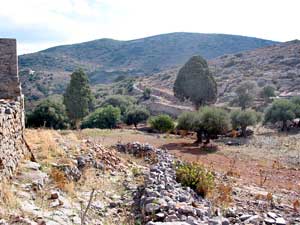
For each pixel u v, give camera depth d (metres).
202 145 30.61
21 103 12.73
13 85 13.20
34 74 148.88
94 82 178.00
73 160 12.65
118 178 13.31
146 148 20.67
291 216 10.77
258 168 21.75
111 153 16.62
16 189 8.45
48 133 15.29
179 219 7.63
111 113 54.25
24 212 7.11
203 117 31.38
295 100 48.78
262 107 61.12
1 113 8.82
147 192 9.62
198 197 10.84
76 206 8.83
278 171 21.11
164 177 11.90
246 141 34.16
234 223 8.91
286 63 101.12
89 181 11.90
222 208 10.47
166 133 39.97
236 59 121.62
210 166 20.31
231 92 82.31
